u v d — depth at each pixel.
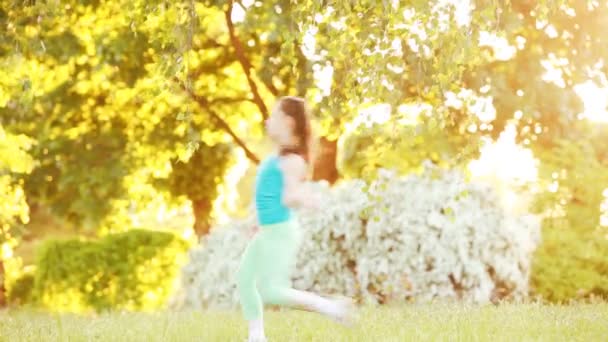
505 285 10.73
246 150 17.52
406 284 10.74
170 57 7.92
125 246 13.68
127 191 17.39
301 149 5.69
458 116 13.13
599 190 11.06
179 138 16.61
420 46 7.67
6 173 14.30
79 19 14.94
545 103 13.86
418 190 11.07
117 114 16.91
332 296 10.81
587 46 14.15
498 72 13.71
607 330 6.68
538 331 6.63
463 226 10.68
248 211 12.18
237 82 17.39
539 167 11.31
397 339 6.14
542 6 8.16
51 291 14.02
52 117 16.64
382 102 7.81
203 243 12.52
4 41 9.11
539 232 10.91
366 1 7.57
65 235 24.25
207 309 11.64
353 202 11.20
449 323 7.03
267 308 10.62
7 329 7.71
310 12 7.91
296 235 5.73
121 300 13.55
